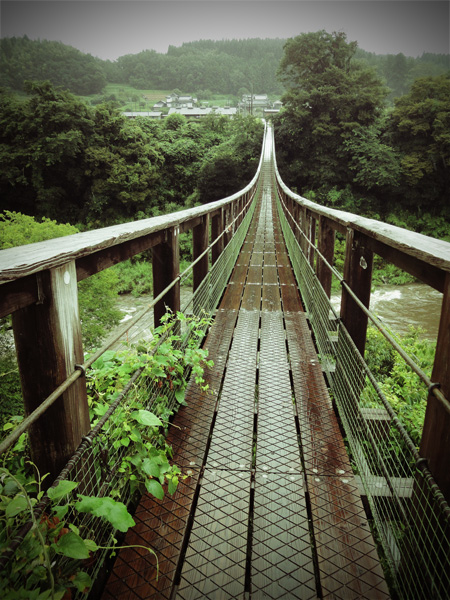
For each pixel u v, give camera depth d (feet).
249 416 8.13
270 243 30.76
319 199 125.08
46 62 614.34
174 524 5.38
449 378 3.72
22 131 117.91
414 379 12.94
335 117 129.39
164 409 7.15
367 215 122.93
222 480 6.29
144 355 6.53
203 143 149.18
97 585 4.71
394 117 123.03
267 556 4.99
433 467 4.01
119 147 121.70
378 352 17.24
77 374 4.13
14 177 117.19
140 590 4.46
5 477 3.67
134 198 119.75
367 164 116.98
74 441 4.28
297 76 138.31
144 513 5.56
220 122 172.35
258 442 7.26
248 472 6.49
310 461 6.74
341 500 5.90
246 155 144.05
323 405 8.52
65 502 4.25
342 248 94.07
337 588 4.58
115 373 6.57
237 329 12.99
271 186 105.91
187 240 104.78
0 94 123.13
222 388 9.27
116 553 5.01
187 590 4.52
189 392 8.96
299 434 8.01
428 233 120.06
